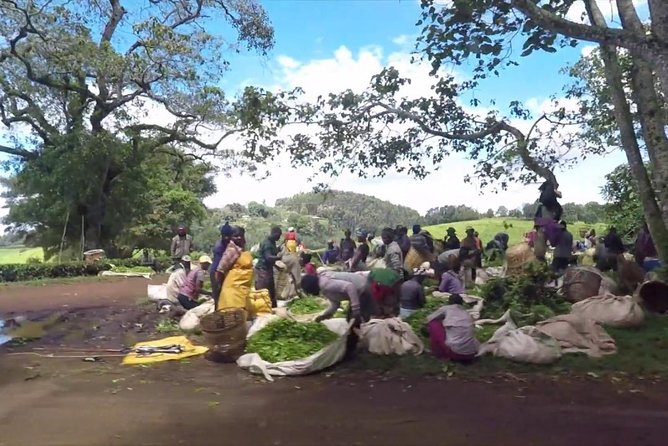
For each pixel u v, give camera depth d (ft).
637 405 20.39
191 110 92.32
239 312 28.02
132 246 115.85
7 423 19.36
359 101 45.50
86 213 97.86
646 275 39.17
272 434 18.01
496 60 33.65
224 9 85.25
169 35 81.66
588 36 26.73
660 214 40.22
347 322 28.30
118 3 86.99
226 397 22.13
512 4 27.09
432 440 17.35
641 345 27.30
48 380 25.13
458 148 47.75
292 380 24.45
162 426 18.88
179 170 123.13
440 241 62.54
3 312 47.16
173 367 26.96
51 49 77.77
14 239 124.26
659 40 25.91
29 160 92.48
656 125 39.29
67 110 91.61
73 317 43.37
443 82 44.86
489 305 34.50
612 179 73.51
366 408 20.56
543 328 27.20
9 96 86.43
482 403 20.92
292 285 43.52
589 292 35.50
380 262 50.31
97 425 19.03
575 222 100.48
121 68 81.66
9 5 73.87
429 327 26.81
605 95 49.78
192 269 40.55
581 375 24.07
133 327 38.22
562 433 17.76
